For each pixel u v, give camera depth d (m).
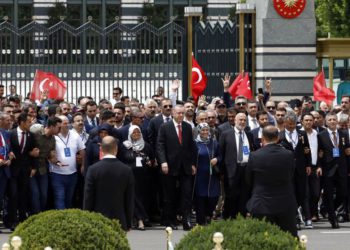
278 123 25.36
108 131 23.91
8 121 24.64
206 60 37.09
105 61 41.00
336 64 43.84
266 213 17.50
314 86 34.25
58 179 24.94
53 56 40.09
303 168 25.31
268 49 36.31
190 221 25.28
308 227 25.34
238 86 33.84
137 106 27.58
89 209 17.33
